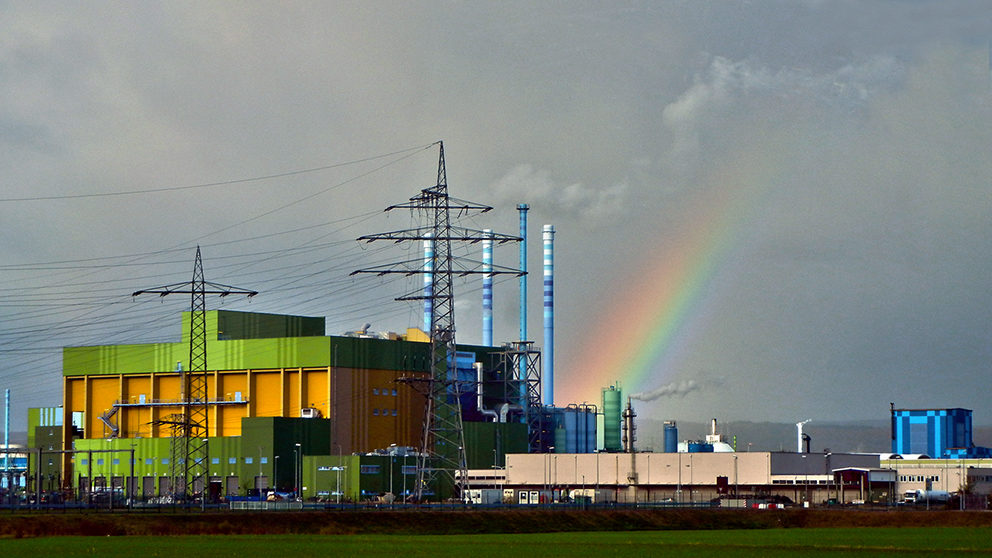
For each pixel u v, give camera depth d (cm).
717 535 15662
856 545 13650
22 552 12312
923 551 12838
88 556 11862
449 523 16588
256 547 13088
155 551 12469
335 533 15888
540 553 12562
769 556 12325
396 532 16150
